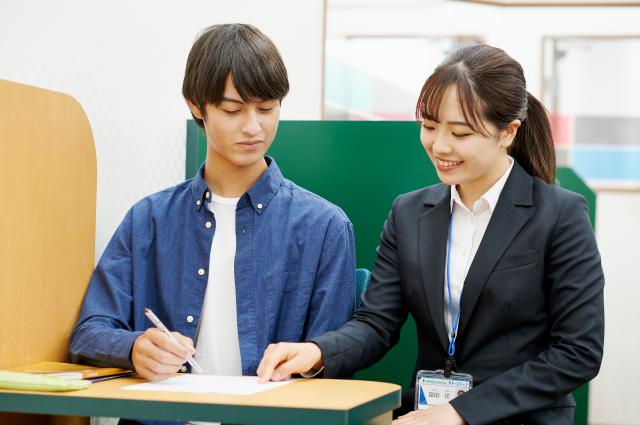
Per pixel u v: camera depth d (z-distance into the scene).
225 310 1.85
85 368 1.67
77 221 1.89
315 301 1.84
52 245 1.81
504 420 1.71
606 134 4.09
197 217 1.89
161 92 2.52
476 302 1.78
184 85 1.84
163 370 1.54
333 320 1.83
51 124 1.80
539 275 1.78
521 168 1.86
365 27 3.78
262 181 1.88
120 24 2.43
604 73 4.06
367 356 1.79
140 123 2.47
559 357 1.72
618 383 4.10
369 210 2.39
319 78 2.98
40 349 1.77
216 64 1.75
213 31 1.82
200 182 1.89
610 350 4.12
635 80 4.05
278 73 1.78
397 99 3.81
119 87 2.42
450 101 1.70
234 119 1.77
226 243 1.88
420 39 3.82
